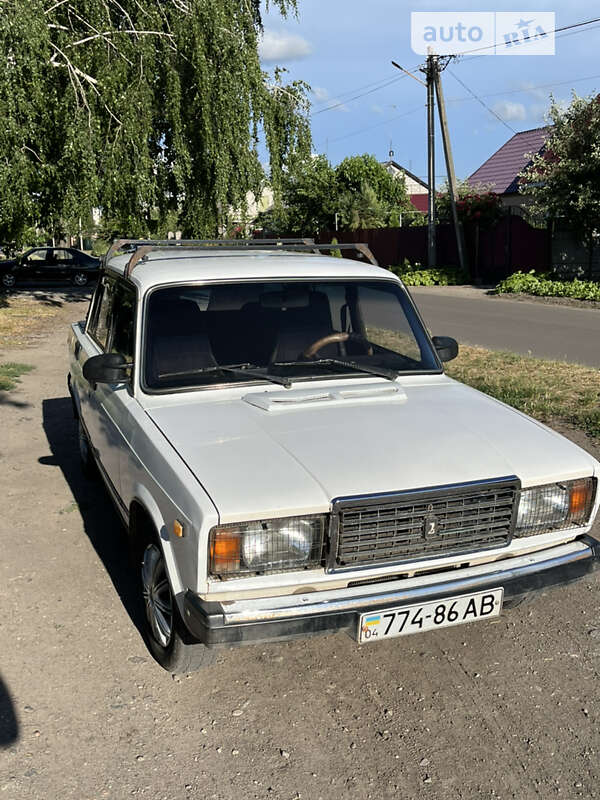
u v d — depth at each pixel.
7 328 15.09
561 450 3.34
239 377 3.79
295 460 3.03
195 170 17.77
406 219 47.09
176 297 3.90
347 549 2.89
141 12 15.46
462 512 3.03
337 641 3.71
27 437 7.10
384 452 3.12
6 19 12.56
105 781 2.74
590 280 22.83
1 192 13.53
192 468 2.97
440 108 26.31
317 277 4.18
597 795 2.70
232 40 16.19
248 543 2.77
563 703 3.22
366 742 2.97
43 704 3.17
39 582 4.22
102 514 5.21
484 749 2.94
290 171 20.05
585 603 4.09
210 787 2.72
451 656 3.58
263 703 3.21
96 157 15.01
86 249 51.06
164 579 3.34
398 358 4.24
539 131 35.66
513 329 14.39
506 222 25.77
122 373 3.80
